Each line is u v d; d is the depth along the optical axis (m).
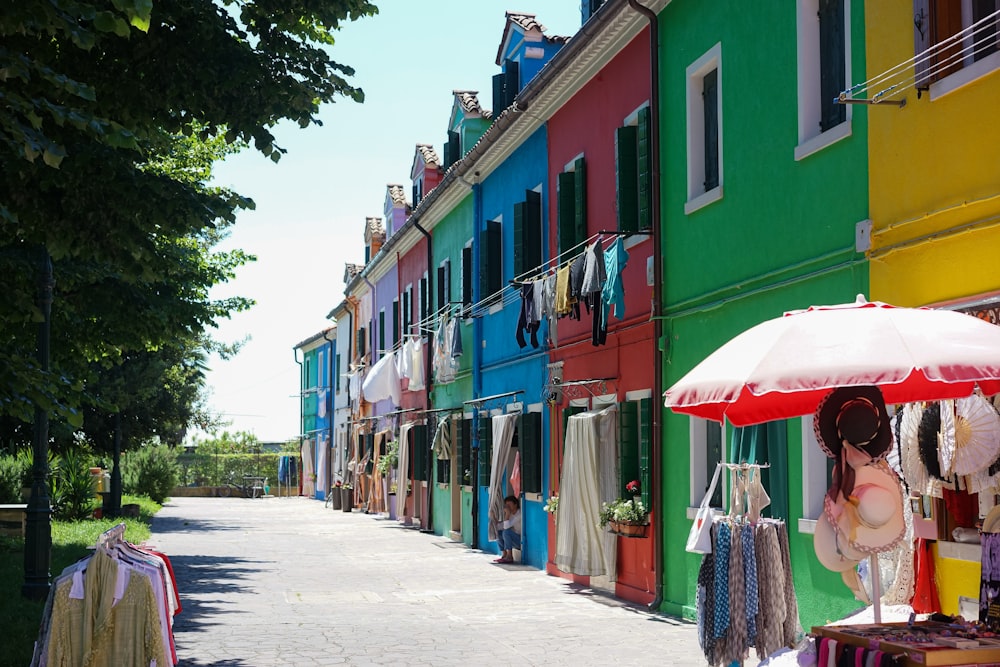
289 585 16.80
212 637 11.70
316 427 56.38
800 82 10.44
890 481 6.66
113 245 10.58
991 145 7.66
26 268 12.94
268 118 11.26
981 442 7.02
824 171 9.99
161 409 34.19
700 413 7.77
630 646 10.88
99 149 10.17
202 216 10.73
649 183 14.05
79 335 14.50
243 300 22.97
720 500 12.09
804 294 10.30
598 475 15.20
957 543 7.79
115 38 10.38
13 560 18.02
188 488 60.41
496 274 21.86
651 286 13.98
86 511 27.02
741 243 11.68
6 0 6.99
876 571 6.65
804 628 10.09
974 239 7.84
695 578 12.58
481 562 20.44
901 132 8.75
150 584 7.77
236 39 11.02
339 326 49.41
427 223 28.62
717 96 12.57
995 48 7.71
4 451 27.31
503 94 23.62
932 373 5.66
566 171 17.75
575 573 15.51
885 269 8.94
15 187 9.99
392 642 11.32
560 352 17.81
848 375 5.79
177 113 11.23
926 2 8.28
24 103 7.39
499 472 20.39
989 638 6.07
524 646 10.98
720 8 12.27
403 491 31.39
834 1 10.16
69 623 7.57
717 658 7.80
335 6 11.50
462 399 25.16
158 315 14.54
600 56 15.73
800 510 10.16
